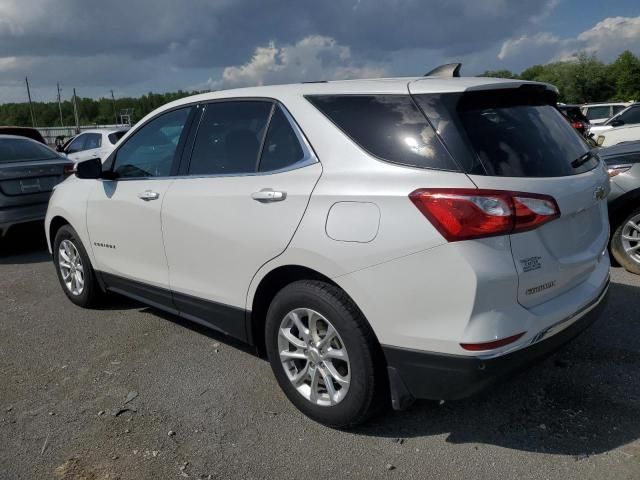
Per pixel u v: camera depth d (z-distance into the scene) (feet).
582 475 8.68
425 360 8.65
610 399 10.68
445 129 8.77
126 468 9.36
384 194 8.84
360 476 8.94
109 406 11.32
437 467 9.06
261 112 11.25
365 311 9.08
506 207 8.24
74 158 43.60
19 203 24.25
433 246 8.34
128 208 13.60
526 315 8.55
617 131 40.96
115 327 15.38
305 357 10.26
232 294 11.33
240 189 10.92
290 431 10.21
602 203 10.75
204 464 9.39
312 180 9.80
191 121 12.73
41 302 17.80
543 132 9.82
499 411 10.52
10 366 13.30
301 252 9.70
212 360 13.16
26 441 10.22
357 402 9.52
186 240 12.07
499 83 9.36
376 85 9.87
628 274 17.48
